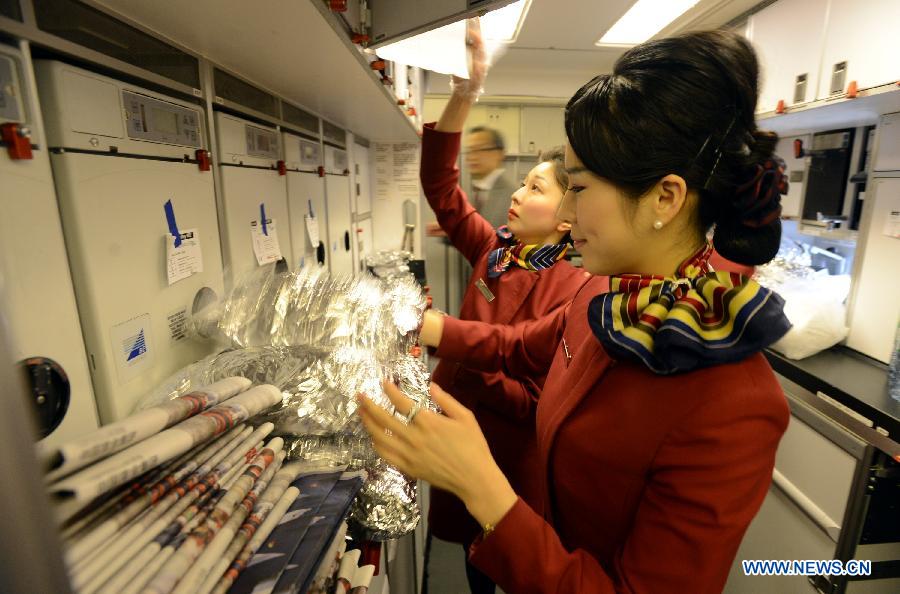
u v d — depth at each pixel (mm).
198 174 783
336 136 1910
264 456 534
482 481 523
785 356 1886
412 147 2967
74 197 503
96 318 537
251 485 489
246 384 577
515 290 1320
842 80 1742
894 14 1524
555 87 3725
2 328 193
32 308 461
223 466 476
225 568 403
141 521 376
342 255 1970
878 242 1772
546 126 3627
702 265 589
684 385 528
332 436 639
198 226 781
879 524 1479
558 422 659
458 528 1492
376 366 703
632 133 499
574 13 2467
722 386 510
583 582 510
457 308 3416
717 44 498
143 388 630
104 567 329
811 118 2105
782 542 1755
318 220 1559
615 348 567
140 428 397
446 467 525
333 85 1091
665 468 527
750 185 506
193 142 771
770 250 544
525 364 1096
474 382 1302
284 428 616
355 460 639
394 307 874
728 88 488
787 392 1805
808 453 1673
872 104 1713
